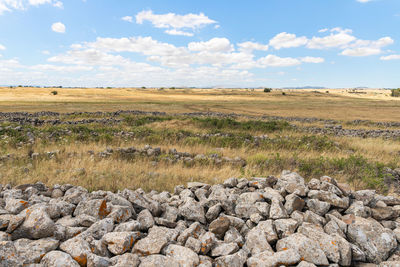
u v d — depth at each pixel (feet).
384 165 29.94
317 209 14.99
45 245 10.51
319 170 26.55
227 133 52.95
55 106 170.40
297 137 49.57
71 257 9.86
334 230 13.00
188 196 16.69
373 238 12.86
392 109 211.41
